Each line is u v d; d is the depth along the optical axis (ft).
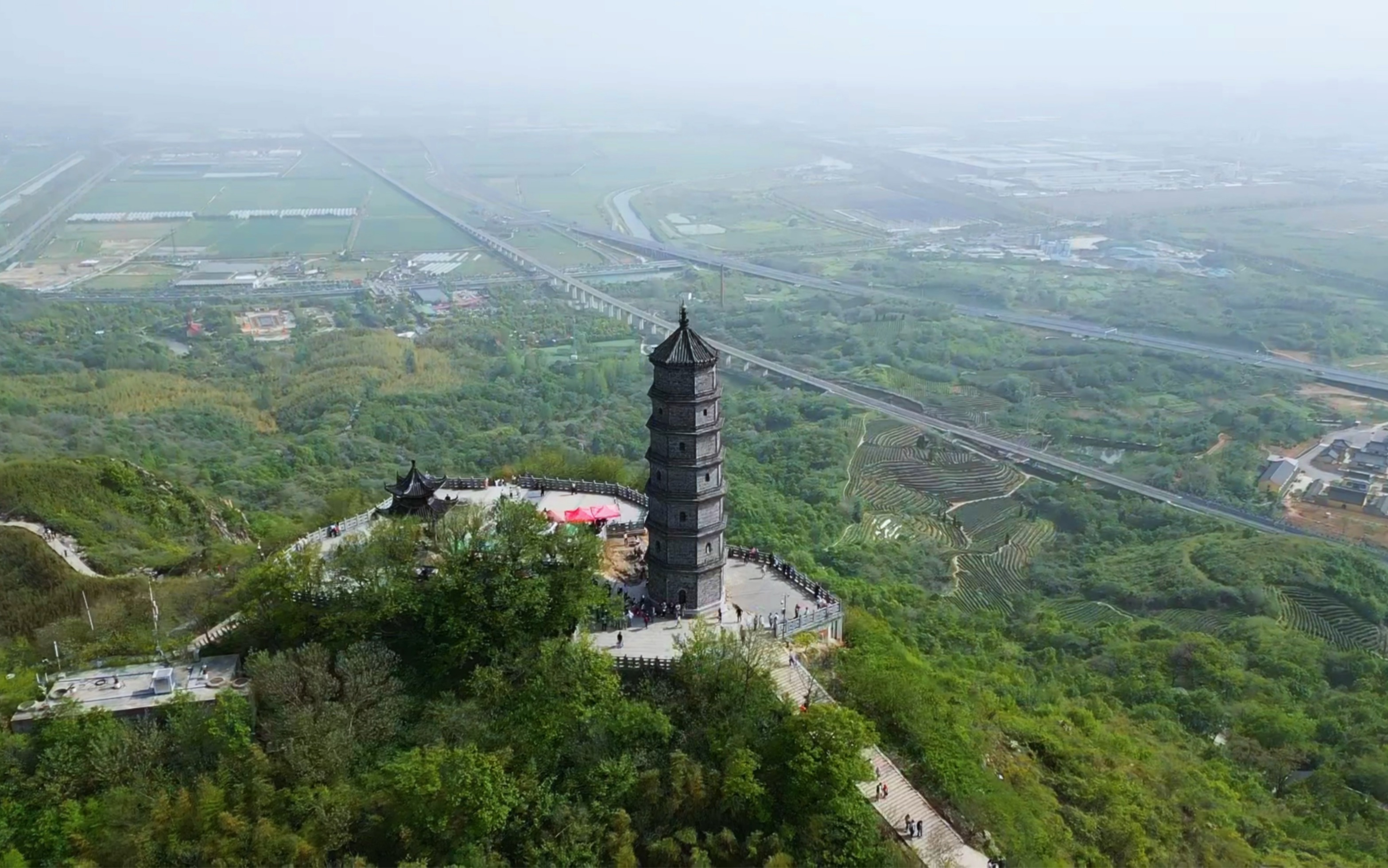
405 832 252.01
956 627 511.40
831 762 268.82
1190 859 327.47
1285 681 481.05
